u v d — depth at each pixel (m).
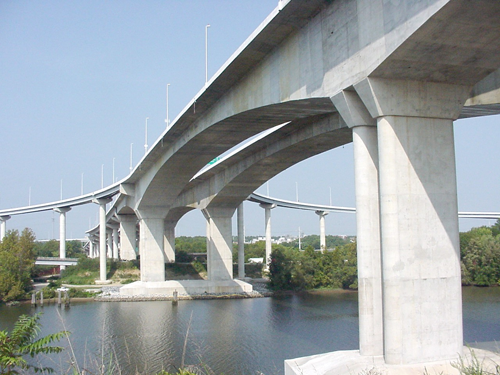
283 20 24.00
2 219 117.81
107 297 66.62
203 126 39.31
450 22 16.31
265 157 49.69
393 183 19.48
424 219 19.77
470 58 18.45
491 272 78.31
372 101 19.77
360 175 21.38
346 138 40.09
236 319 48.69
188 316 50.59
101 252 90.62
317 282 78.19
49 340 10.77
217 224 73.69
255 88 29.75
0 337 10.66
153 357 33.72
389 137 19.67
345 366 20.19
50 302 64.88
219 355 34.25
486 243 81.00
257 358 33.41
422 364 19.02
